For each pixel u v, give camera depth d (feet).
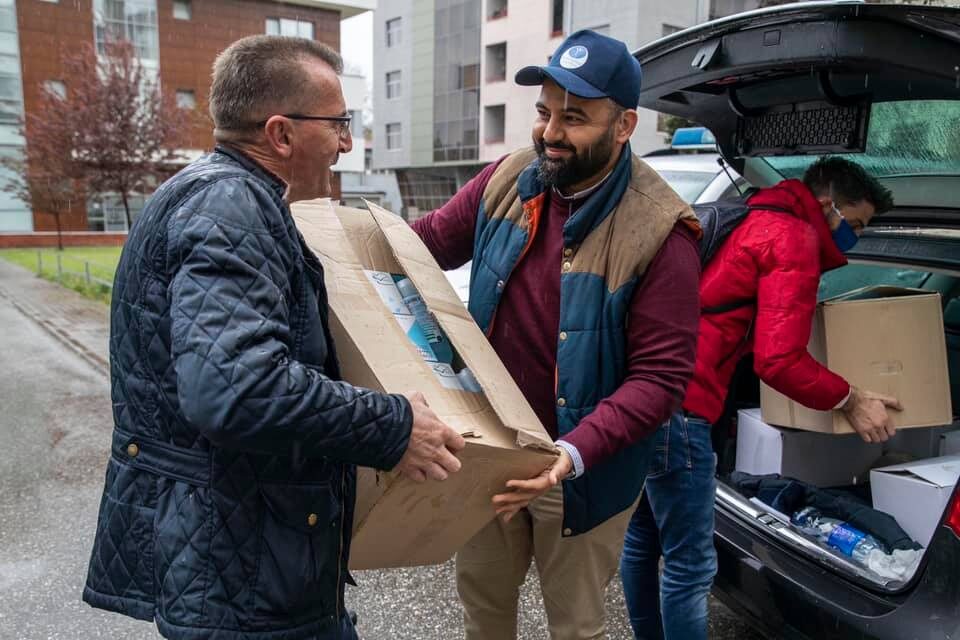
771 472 9.47
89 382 22.85
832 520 8.16
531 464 5.03
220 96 4.77
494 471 4.93
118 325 4.59
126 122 60.59
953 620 5.89
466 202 6.94
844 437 9.60
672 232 5.72
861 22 6.03
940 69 5.94
